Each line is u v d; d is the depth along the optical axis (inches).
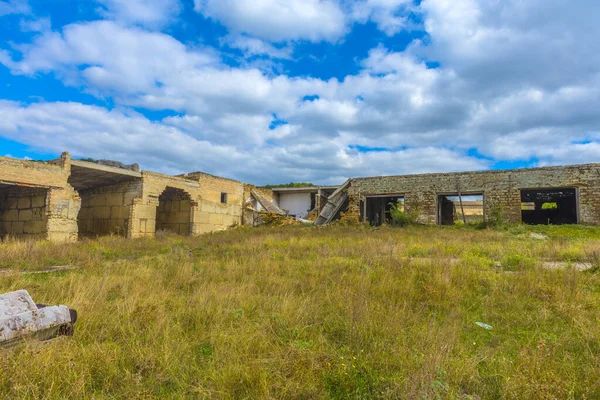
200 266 382.6
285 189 1502.2
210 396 121.1
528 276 292.2
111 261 446.3
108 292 258.2
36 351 141.5
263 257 432.5
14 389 115.9
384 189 1112.2
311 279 297.6
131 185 905.5
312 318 200.4
